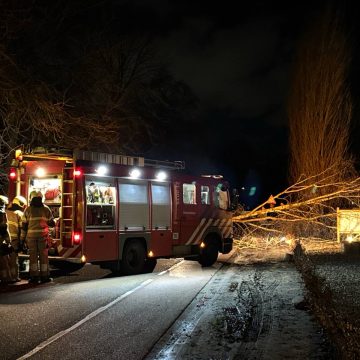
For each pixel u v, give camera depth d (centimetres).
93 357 613
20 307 884
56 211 1220
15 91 1614
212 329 736
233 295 995
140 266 1309
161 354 623
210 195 1540
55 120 1672
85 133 1908
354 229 2038
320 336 688
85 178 1172
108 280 1200
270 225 2186
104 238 1210
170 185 1406
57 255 1178
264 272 1334
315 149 2664
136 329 741
